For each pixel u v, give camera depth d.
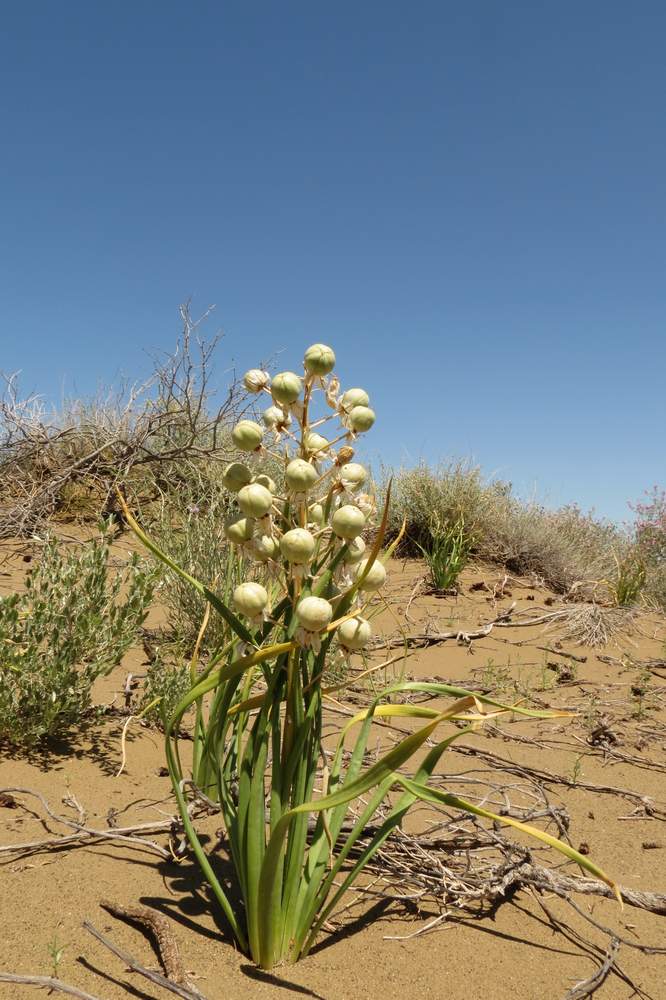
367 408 0.55
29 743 0.92
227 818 0.60
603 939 0.66
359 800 0.85
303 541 0.50
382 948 0.61
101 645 0.99
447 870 0.69
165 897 0.65
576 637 1.77
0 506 2.11
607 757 1.11
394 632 1.68
